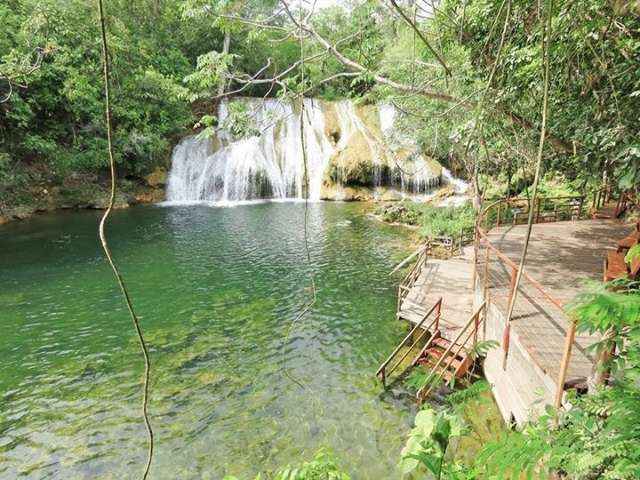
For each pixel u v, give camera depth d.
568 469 2.02
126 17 19.25
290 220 18.89
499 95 5.04
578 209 13.38
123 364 7.40
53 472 5.07
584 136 5.00
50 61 17.22
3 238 14.95
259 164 24.23
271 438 5.58
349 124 26.53
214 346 8.01
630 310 1.65
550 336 5.09
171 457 5.29
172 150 23.48
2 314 9.30
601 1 3.42
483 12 5.02
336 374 7.05
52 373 7.12
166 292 10.63
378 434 5.61
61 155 19.58
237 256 13.66
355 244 15.15
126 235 15.80
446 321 7.81
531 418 4.25
